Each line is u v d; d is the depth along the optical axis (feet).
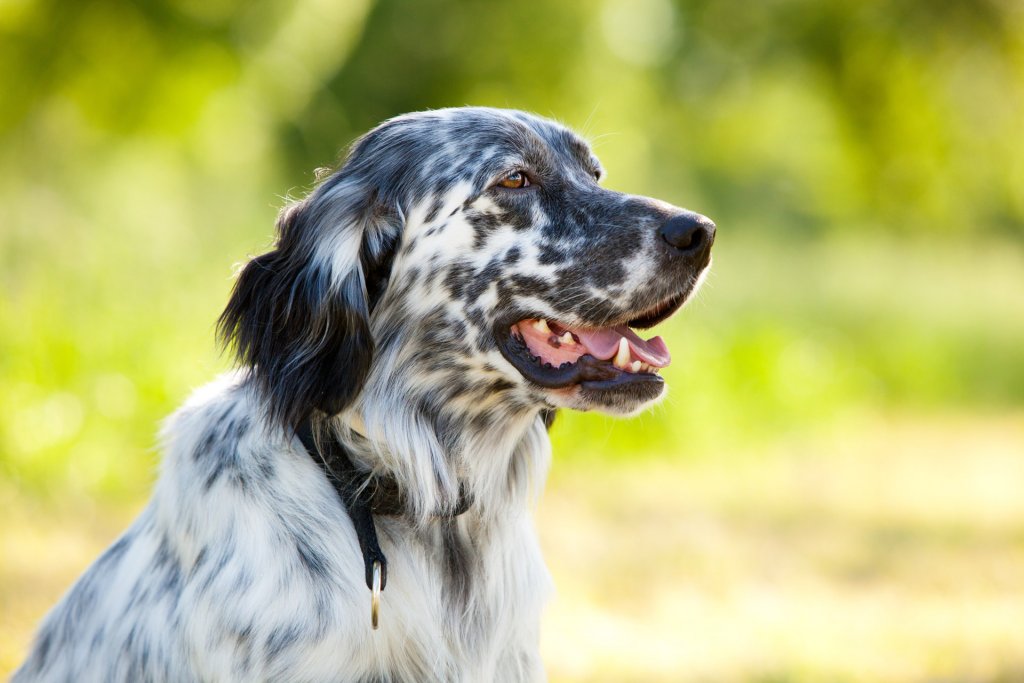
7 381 33.06
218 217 59.36
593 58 94.89
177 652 13.60
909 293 80.64
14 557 25.81
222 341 15.24
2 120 74.28
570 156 16.08
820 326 68.90
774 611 25.35
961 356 69.21
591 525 32.48
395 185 15.16
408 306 15.14
